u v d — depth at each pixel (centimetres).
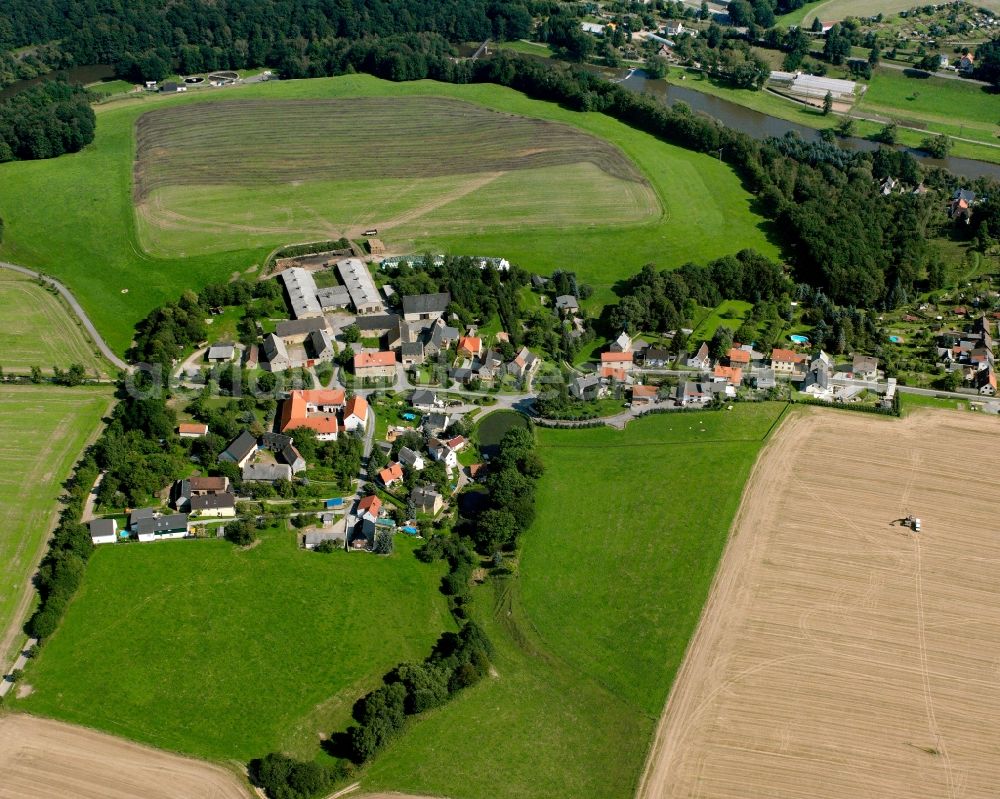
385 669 16738
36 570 18400
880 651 17112
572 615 17925
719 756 15312
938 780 14950
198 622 17438
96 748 15288
